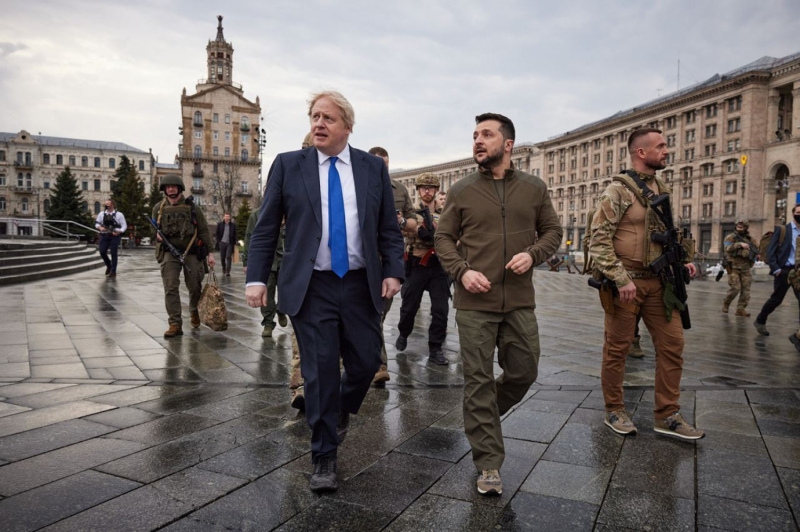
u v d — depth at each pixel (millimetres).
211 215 73375
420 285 5301
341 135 2654
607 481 2637
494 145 2762
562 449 3047
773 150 59969
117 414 3484
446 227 2846
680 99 68250
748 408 3830
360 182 2691
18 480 2514
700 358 5719
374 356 2727
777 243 7207
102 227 14195
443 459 2893
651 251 3242
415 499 2434
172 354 5336
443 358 5172
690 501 2434
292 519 2230
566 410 3762
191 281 6551
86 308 8430
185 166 72438
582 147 86188
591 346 6332
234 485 2521
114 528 2123
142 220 60031
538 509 2352
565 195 90562
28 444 2949
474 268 2760
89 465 2695
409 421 3492
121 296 10078
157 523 2168
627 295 3088
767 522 2256
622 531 2178
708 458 2924
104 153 92938
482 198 2789
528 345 2787
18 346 5590
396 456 2924
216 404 3736
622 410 3398
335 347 2594
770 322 8930
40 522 2146
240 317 8016
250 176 75250
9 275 12102
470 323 2729
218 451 2910
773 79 60094
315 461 2553
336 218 2617
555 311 10109
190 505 2322
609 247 3164
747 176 61188
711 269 28297
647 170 3383
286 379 4449
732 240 9742
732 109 63125
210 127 73562
